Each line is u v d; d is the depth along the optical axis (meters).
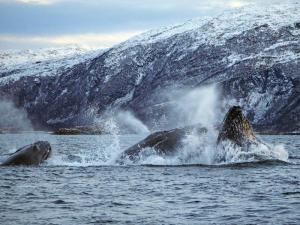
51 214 34.84
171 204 38.03
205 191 42.94
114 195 41.69
